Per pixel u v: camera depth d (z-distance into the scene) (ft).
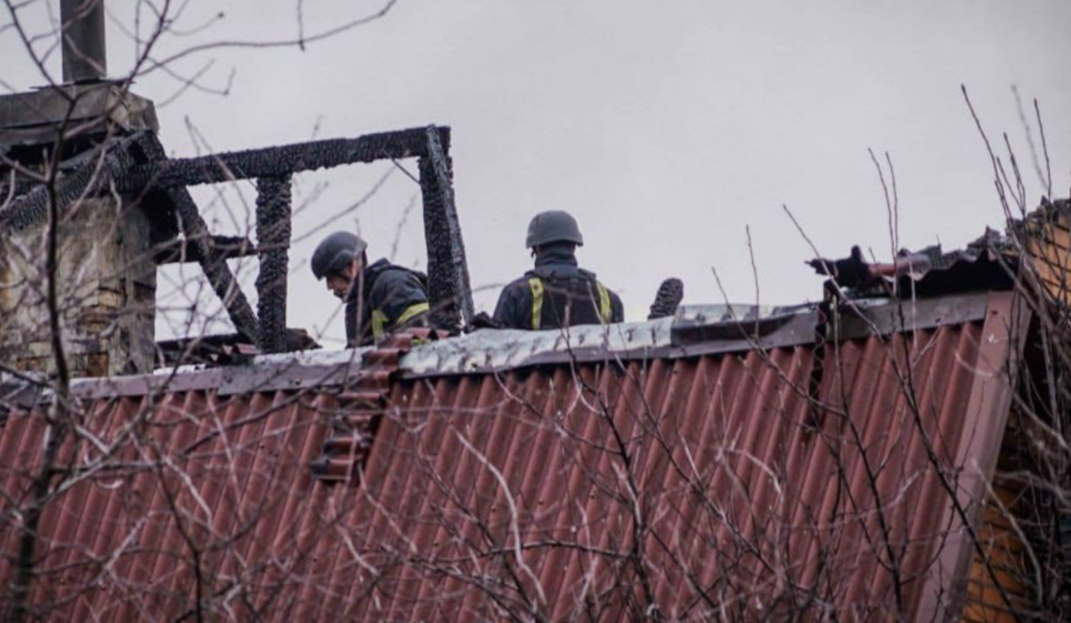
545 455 126.41
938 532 109.91
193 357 132.67
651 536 116.47
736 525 105.60
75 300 101.40
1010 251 119.24
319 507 129.49
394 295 148.36
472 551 116.57
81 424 102.32
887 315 120.37
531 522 121.70
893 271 120.67
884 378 118.42
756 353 123.95
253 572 99.19
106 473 99.76
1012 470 118.62
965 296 118.62
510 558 117.39
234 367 140.15
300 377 138.31
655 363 127.34
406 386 135.54
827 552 99.86
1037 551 116.67
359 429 132.67
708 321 127.03
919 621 107.55
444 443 130.21
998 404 112.88
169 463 94.22
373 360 136.26
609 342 130.21
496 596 100.68
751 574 106.01
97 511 135.74
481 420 130.41
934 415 113.80
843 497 113.19
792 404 120.37
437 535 124.57
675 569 113.70
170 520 133.28
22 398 145.07
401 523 125.90
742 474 118.21
